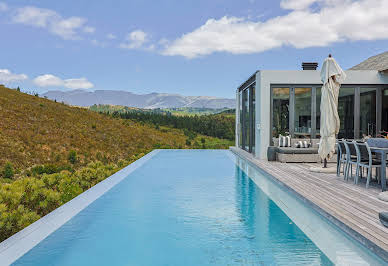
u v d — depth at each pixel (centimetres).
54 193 595
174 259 314
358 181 625
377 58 1463
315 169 763
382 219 345
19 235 365
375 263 289
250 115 1284
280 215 450
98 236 375
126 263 306
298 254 315
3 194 531
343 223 362
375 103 1069
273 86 1059
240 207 496
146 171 906
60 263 305
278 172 764
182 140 5378
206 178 779
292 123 1060
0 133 3538
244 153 1309
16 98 4928
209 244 349
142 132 5391
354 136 1067
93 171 965
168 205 514
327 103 749
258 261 304
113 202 534
